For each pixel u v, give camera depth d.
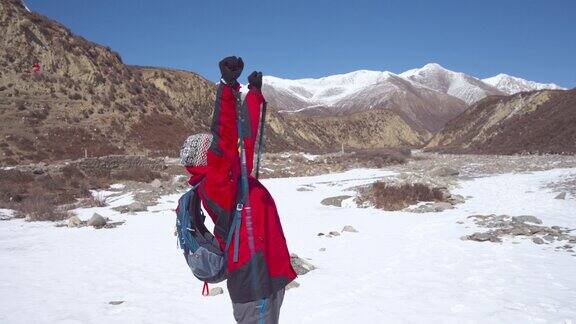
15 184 26.20
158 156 41.81
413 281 8.79
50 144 37.44
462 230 14.01
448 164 42.31
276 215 2.89
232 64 2.64
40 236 15.42
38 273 10.36
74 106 44.00
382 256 11.05
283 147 68.06
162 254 12.14
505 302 7.36
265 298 2.72
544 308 7.04
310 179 35.03
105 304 8.01
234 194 2.72
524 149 56.75
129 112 47.53
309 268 9.84
